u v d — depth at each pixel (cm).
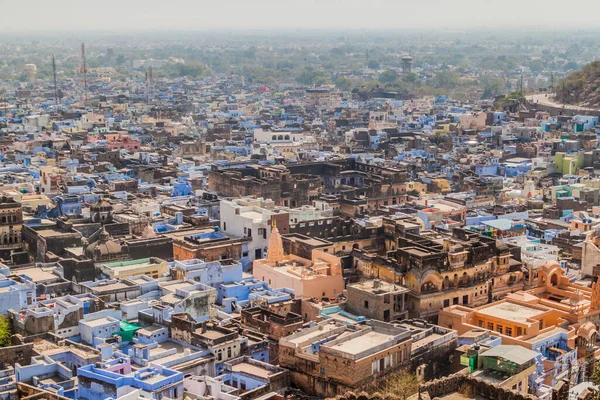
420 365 18200
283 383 17750
